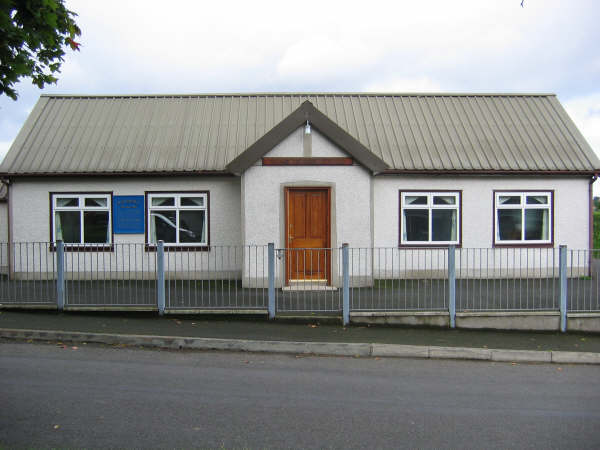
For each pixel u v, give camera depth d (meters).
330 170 12.43
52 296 9.41
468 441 4.37
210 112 16.16
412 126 15.53
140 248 13.81
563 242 14.52
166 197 14.10
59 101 16.19
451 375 6.55
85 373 6.11
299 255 9.47
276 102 16.77
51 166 13.80
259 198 12.37
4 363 6.47
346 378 6.25
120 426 4.49
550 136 15.30
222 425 4.58
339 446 4.20
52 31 5.49
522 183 14.41
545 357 7.50
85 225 14.07
